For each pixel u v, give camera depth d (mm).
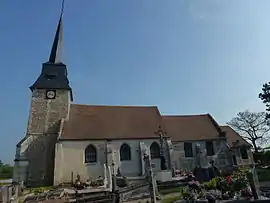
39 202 15414
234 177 11844
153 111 32844
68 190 18344
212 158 29500
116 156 25938
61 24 35219
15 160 24922
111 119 29641
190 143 29812
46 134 26781
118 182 20062
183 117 34312
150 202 13844
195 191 11242
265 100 33281
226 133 33562
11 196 14992
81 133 26328
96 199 15562
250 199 10312
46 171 25172
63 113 28172
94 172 24734
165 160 26797
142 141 27516
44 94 28734
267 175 23891
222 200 10555
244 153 32188
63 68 31500
